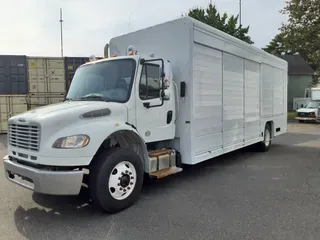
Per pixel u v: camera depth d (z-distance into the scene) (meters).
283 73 10.27
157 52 5.75
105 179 3.98
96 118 4.06
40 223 3.86
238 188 5.29
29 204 4.56
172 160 5.34
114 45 6.56
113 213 4.15
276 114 9.71
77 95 5.06
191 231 3.55
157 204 4.49
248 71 7.55
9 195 4.98
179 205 4.44
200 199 4.70
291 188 5.26
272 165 7.21
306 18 20.80
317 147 10.02
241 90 7.20
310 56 22.56
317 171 6.55
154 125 4.97
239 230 3.56
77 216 4.07
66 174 3.68
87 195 4.95
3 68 13.84
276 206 4.36
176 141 5.54
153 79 4.93
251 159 7.98
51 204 4.55
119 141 4.68
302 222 3.78
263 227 3.64
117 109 4.33
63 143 3.70
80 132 3.81
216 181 5.78
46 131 3.71
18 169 3.95
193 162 5.41
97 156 4.09
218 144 6.27
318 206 4.34
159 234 3.49
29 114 4.09
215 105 6.10
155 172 4.96
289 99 35.53
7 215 4.14
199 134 5.59
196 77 5.44
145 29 5.94
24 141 4.00
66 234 3.53
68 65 14.45
